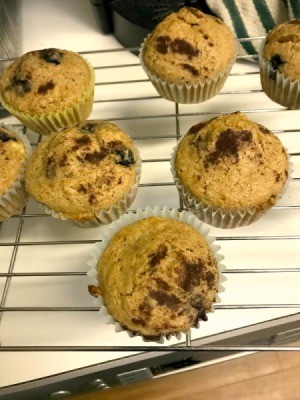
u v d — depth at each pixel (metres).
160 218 0.17
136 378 0.20
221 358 0.21
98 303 0.16
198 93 0.22
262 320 0.17
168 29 0.21
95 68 0.24
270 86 0.21
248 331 0.17
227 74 0.22
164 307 0.15
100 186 0.18
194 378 0.22
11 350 0.15
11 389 0.17
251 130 0.17
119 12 0.23
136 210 0.19
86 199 0.18
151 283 0.15
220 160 0.17
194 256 0.15
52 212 0.18
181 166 0.18
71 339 0.17
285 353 0.22
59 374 0.17
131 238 0.17
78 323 0.18
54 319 0.18
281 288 0.18
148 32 0.23
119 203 0.18
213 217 0.18
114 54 0.25
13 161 0.19
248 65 0.24
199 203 0.18
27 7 0.28
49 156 0.18
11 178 0.19
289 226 0.19
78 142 0.18
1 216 0.20
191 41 0.20
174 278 0.15
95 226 0.19
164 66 0.21
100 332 0.17
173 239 0.16
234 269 0.18
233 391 0.21
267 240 0.19
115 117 0.23
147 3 0.24
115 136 0.18
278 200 0.18
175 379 0.22
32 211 0.21
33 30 0.27
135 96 0.24
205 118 0.23
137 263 0.15
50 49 0.22
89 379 0.18
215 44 0.21
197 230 0.18
